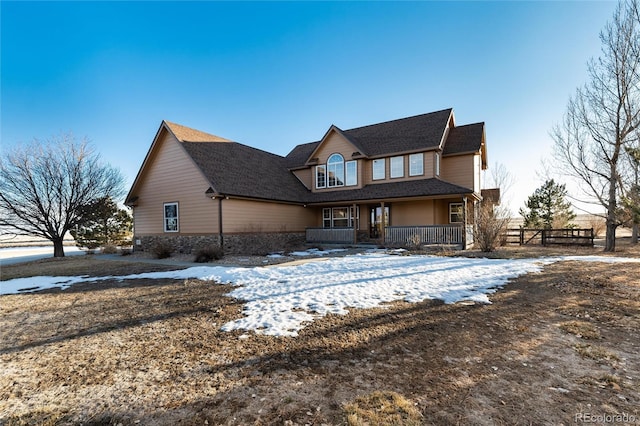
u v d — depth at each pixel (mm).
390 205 18641
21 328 4934
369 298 6113
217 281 8242
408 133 19094
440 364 3365
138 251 17875
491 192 22375
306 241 19359
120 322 5117
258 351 3814
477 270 8875
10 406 2771
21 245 33688
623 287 6762
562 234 21438
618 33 14016
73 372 3400
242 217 15680
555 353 3588
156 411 2621
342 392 2842
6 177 17562
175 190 16219
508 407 2539
